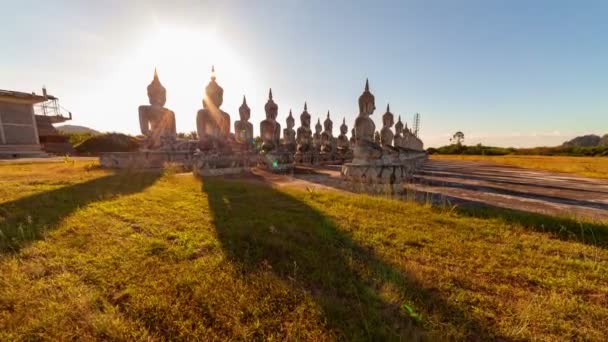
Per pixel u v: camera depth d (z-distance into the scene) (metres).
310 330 2.26
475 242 4.28
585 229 4.71
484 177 15.18
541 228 4.96
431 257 3.73
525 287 3.02
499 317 2.47
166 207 6.12
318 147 27.88
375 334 2.21
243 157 16.25
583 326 2.36
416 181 12.98
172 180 10.30
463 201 7.92
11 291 2.66
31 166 15.45
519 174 17.22
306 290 2.85
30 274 3.04
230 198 7.18
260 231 4.55
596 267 3.43
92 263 3.34
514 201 8.09
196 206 6.26
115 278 2.99
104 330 2.20
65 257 3.48
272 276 3.08
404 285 2.95
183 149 16.80
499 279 3.17
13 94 31.50
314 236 4.39
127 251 3.69
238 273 3.14
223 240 4.14
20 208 5.66
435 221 5.33
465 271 3.35
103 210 5.68
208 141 17.02
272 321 2.36
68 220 4.90
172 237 4.31
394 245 4.13
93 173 12.06
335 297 2.73
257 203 6.62
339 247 4.02
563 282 3.07
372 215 5.70
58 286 2.83
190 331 2.23
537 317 2.45
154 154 15.58
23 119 33.56
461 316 2.46
